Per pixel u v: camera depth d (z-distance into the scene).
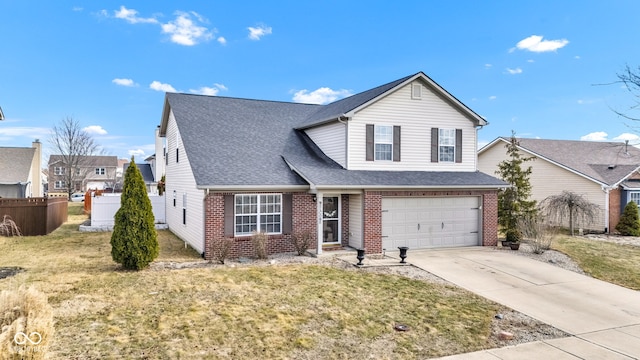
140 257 11.72
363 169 16.42
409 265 13.27
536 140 29.45
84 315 7.90
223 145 16.61
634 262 14.59
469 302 9.83
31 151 37.78
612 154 28.45
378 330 7.83
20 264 12.42
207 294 9.43
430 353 6.99
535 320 8.83
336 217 16.03
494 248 16.81
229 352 6.59
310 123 18.25
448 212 16.84
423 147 17.48
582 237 21.25
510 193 18.86
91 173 72.25
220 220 13.83
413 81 17.22
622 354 7.21
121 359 6.17
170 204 21.86
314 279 11.09
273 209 14.83
